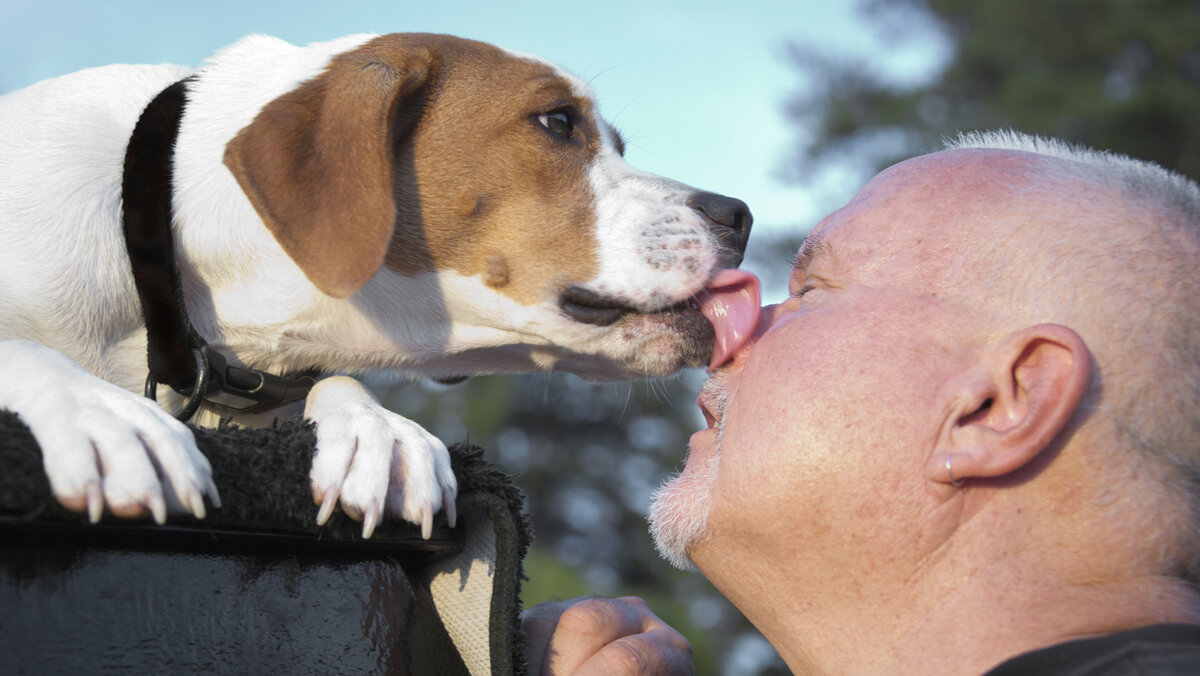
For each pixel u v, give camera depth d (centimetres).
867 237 194
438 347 287
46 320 236
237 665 148
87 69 277
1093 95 1589
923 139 1756
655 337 282
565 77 301
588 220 286
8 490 137
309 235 244
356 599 162
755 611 190
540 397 1420
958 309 178
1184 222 176
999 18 1719
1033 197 184
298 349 274
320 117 260
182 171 257
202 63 283
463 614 181
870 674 173
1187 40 1584
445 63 288
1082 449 162
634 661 190
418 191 279
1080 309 169
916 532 168
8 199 241
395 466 175
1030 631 158
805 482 173
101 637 139
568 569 948
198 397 227
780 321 196
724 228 293
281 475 161
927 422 169
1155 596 157
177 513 149
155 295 227
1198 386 164
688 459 210
